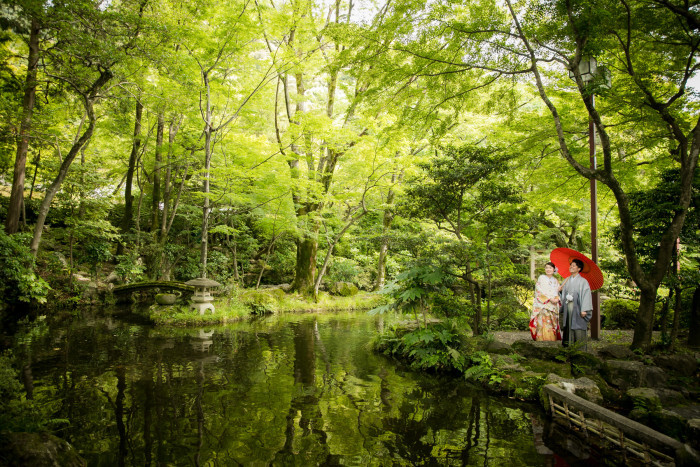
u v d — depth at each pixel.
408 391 5.18
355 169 15.48
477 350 6.23
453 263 6.88
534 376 5.02
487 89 7.16
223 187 13.40
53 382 5.11
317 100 22.41
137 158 17.81
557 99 9.03
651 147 7.86
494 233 7.32
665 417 3.73
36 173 16.27
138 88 11.23
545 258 14.19
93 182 13.72
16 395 4.34
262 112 18.16
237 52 12.05
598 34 5.16
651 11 5.55
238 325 10.72
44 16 8.18
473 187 7.23
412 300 6.71
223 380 5.42
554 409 4.29
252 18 12.47
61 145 15.59
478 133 15.64
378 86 6.97
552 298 5.91
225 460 3.16
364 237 8.61
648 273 5.84
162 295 12.29
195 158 15.45
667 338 6.08
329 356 7.12
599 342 6.44
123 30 8.96
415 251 7.29
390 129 7.72
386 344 7.66
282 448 3.41
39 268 12.74
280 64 12.89
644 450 3.14
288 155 13.77
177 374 5.66
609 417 3.38
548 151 8.99
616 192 5.36
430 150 14.20
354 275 19.69
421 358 6.45
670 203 5.55
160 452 3.27
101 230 14.27
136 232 16.14
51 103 12.88
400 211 7.66
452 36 6.27
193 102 12.31
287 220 14.88
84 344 7.52
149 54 9.30
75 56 9.33
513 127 8.52
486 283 7.49
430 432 3.86
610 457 3.37
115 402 4.45
